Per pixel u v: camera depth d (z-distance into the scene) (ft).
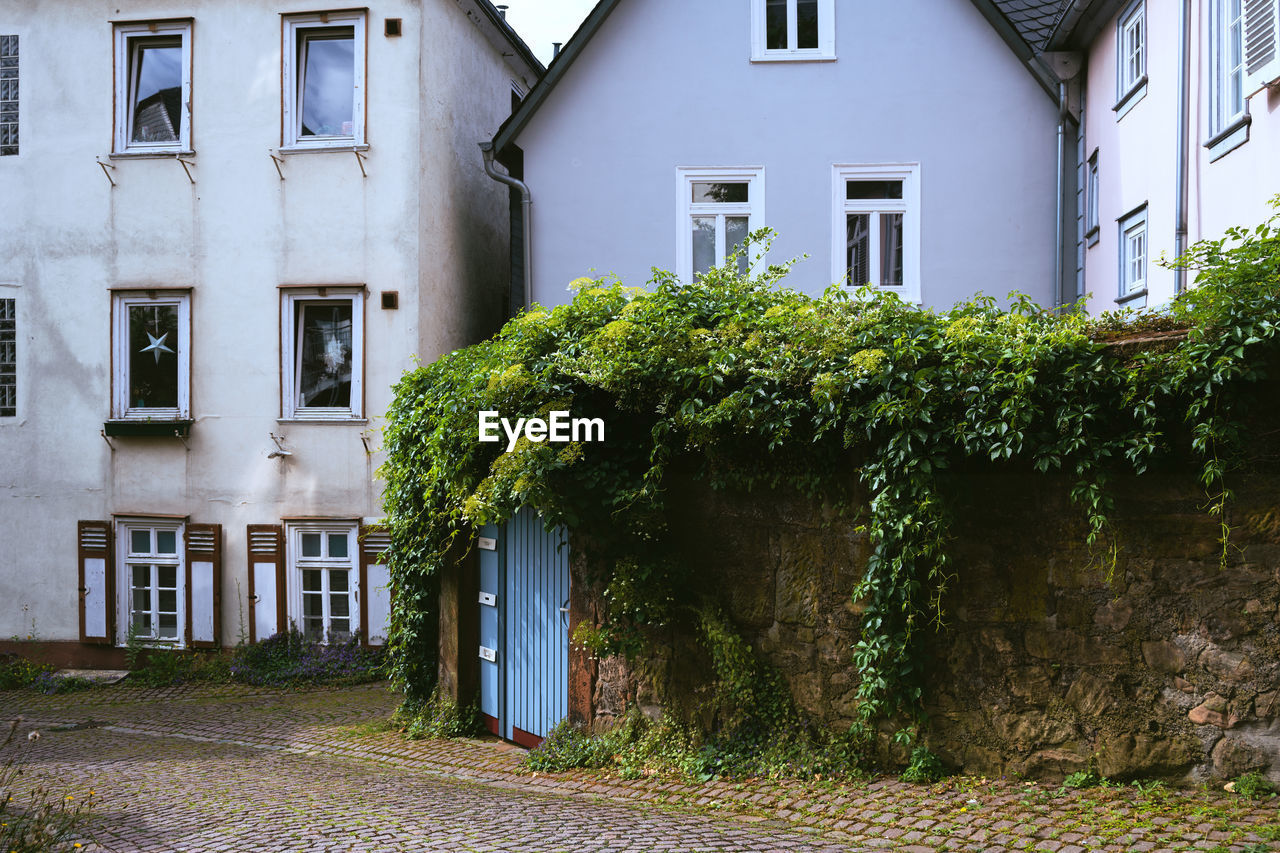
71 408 48.78
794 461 23.31
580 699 26.99
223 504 47.52
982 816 18.89
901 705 21.68
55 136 48.88
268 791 24.84
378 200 46.60
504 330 27.91
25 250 49.11
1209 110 31.17
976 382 19.97
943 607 21.45
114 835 20.36
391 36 46.55
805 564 23.38
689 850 17.61
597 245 45.19
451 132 50.26
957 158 44.09
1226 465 18.70
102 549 48.37
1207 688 19.47
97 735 35.50
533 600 29.12
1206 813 18.06
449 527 31.65
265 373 47.29
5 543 49.19
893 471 21.12
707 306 24.67
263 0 47.32
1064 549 20.57
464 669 32.22
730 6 44.88
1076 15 40.04
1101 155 41.29
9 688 46.26
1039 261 43.93
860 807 20.08
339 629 46.78
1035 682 20.79
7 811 20.90
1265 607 18.99
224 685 44.45
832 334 21.65
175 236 48.01
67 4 48.70
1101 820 18.15
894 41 44.42
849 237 44.68
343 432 46.73
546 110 45.44
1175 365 18.57
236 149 47.57
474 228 53.26
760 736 23.52
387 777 26.78
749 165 44.75
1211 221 30.94
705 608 24.18
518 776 26.03
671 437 24.63
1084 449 19.58
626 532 25.07
